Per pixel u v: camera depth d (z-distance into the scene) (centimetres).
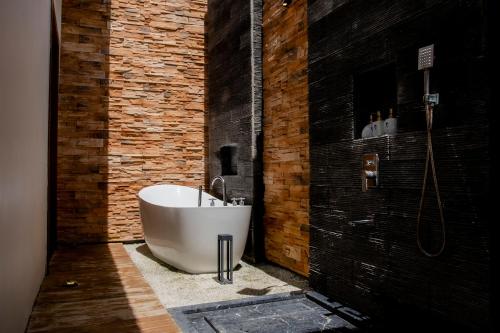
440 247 192
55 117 420
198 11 543
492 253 170
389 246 223
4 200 134
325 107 282
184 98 533
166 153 522
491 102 171
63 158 478
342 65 264
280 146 366
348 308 252
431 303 197
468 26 179
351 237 254
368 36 240
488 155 171
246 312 255
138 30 516
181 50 534
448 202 189
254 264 387
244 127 418
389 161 223
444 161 191
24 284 191
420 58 194
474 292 176
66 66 484
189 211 346
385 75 252
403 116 214
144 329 211
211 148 522
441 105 192
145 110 515
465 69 180
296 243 338
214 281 331
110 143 498
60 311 238
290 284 319
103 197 493
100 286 294
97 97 495
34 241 232
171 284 322
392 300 220
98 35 498
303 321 239
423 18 202
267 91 394
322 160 285
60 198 475
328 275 277
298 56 338
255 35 405
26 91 189
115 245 476
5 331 138
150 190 454
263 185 399
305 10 327
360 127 256
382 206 229
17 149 163
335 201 270
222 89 484
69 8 488
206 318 244
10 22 144
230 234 347
